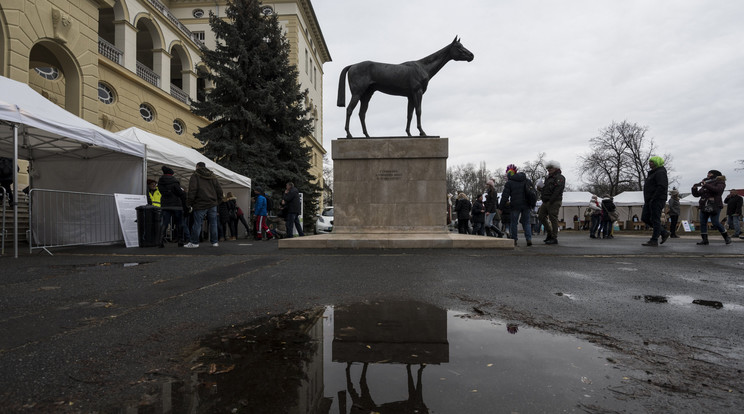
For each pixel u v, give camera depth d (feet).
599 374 5.19
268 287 11.51
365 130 29.17
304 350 6.12
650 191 26.12
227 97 60.08
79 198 27.81
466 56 28.45
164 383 4.94
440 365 5.46
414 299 9.88
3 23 38.22
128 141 28.55
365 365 5.48
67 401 4.47
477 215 40.60
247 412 4.16
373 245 23.89
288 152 64.85
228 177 43.73
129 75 63.21
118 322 7.87
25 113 20.51
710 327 7.55
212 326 7.54
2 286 11.91
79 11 47.29
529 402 4.36
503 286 11.66
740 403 4.41
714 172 28.09
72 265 16.98
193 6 104.58
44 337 6.91
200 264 17.07
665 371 5.34
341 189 26.94
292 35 106.63
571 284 12.01
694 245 28.19
